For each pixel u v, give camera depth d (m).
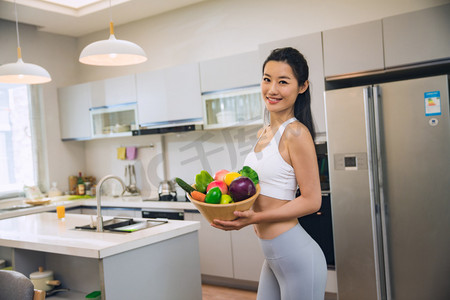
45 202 4.25
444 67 2.88
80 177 5.05
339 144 2.80
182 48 4.41
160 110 4.09
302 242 1.38
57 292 2.54
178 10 4.41
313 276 1.37
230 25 4.08
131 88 4.30
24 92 4.74
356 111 2.72
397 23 2.81
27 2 3.95
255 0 3.92
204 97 3.80
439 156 2.46
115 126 4.43
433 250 2.49
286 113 1.41
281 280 1.42
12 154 4.62
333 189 2.84
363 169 2.71
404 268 2.58
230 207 1.20
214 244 3.65
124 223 2.60
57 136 4.96
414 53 2.76
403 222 2.57
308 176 1.32
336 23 3.52
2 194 4.49
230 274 3.58
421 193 2.51
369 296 2.73
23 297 1.55
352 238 2.78
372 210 2.63
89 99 4.67
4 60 4.43
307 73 1.38
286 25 3.76
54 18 4.39
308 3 3.64
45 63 4.86
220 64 3.68
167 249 2.30
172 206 3.81
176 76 3.96
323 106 3.10
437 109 2.46
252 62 3.49
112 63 2.91
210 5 4.19
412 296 2.56
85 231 2.46
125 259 2.06
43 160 4.88
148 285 2.17
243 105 3.57
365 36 2.93
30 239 2.33
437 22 2.68
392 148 2.60
